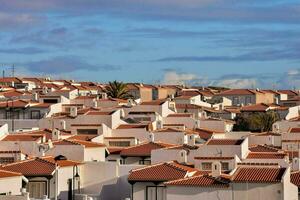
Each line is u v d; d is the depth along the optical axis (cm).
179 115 14062
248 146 10106
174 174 7806
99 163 8981
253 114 16888
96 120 12456
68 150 9525
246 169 6912
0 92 17838
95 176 8988
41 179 8219
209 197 6738
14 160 9256
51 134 11094
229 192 6662
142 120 13962
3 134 10338
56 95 16238
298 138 11306
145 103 14488
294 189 6900
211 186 6731
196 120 13900
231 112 17162
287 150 10725
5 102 14775
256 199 6581
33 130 11869
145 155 10275
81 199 8550
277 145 11456
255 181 6575
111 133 12256
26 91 18188
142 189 7819
